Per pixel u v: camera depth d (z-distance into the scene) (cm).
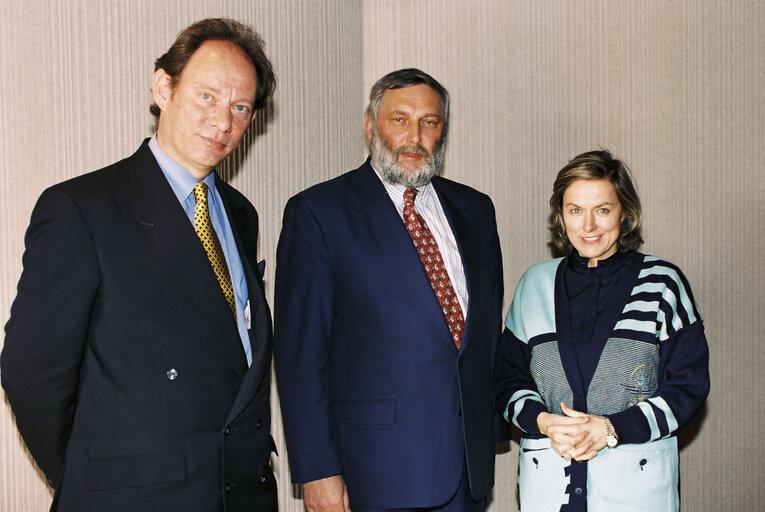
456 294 205
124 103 210
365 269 197
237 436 160
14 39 179
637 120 324
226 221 178
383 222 201
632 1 322
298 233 201
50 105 189
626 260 205
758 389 339
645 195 325
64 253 141
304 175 285
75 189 147
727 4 330
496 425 226
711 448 334
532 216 321
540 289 214
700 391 192
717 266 333
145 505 146
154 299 150
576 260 210
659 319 196
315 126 290
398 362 195
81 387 149
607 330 198
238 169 251
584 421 188
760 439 339
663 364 197
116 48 207
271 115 266
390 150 203
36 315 140
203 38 164
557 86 320
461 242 212
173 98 162
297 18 279
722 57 331
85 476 144
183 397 152
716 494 335
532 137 319
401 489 192
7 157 179
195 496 152
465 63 314
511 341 221
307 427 190
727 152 333
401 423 194
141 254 150
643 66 324
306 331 194
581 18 320
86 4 198
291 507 278
